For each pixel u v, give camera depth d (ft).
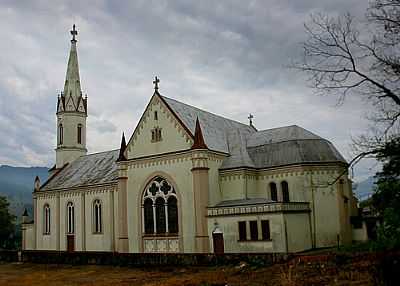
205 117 209.97
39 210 261.65
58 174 275.18
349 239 173.47
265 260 130.93
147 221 192.03
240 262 136.56
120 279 133.08
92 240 229.25
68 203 245.86
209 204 177.06
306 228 167.94
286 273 104.53
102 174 239.30
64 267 176.24
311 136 192.85
